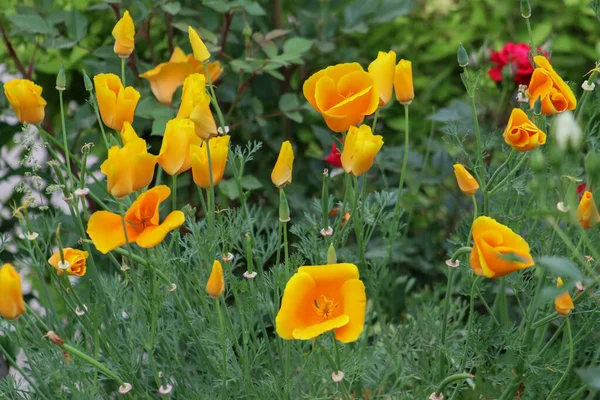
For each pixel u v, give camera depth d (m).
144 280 1.65
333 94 1.59
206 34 1.93
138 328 1.64
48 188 1.62
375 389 1.70
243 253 1.68
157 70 1.82
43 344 1.63
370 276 1.70
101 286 1.67
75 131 1.95
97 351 1.60
